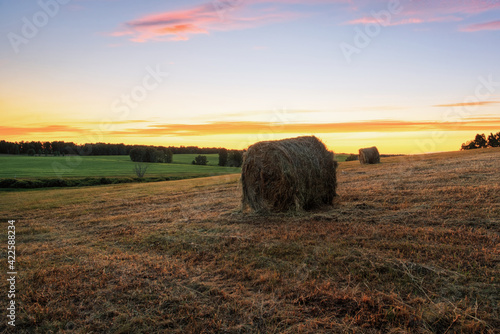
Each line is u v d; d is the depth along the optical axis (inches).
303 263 176.7
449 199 298.5
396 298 135.3
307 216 290.7
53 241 277.6
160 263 195.5
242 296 145.9
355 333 114.5
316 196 318.3
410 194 340.2
